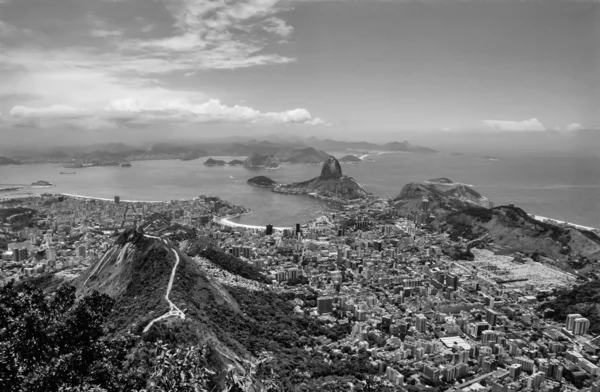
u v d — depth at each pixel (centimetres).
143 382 3578
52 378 3262
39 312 3812
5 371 3212
